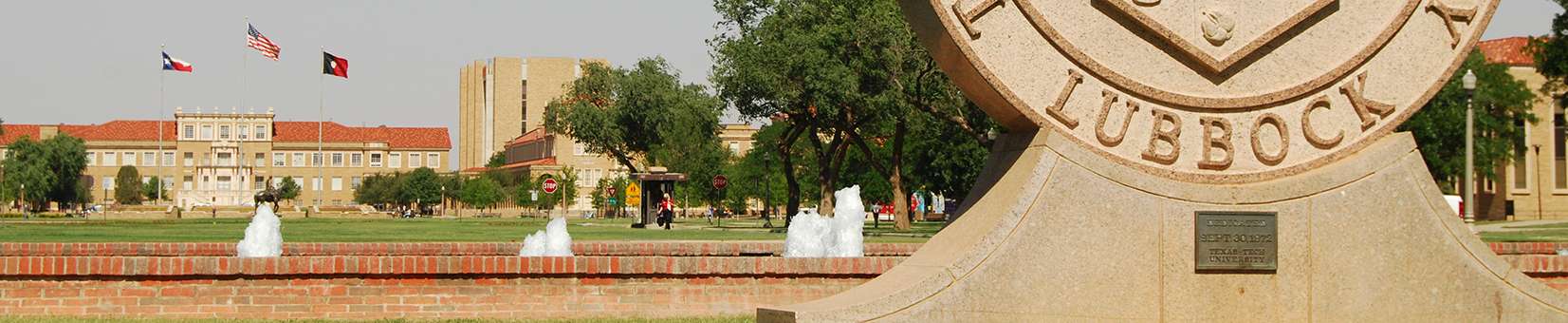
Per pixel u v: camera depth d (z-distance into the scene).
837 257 15.49
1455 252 12.62
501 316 14.61
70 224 65.06
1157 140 12.23
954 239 12.51
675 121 78.56
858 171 86.50
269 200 111.12
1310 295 12.36
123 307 14.20
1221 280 12.24
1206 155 12.26
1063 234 11.96
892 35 45.69
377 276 14.50
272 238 20.83
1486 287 12.67
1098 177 12.04
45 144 162.88
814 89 48.22
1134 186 12.09
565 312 14.75
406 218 104.62
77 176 168.25
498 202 157.00
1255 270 12.28
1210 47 12.28
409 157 195.88
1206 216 12.21
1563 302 12.78
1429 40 12.70
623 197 122.25
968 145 66.31
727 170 110.19
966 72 12.09
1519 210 80.38
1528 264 16.33
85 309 14.18
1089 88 12.08
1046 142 11.98
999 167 12.94
